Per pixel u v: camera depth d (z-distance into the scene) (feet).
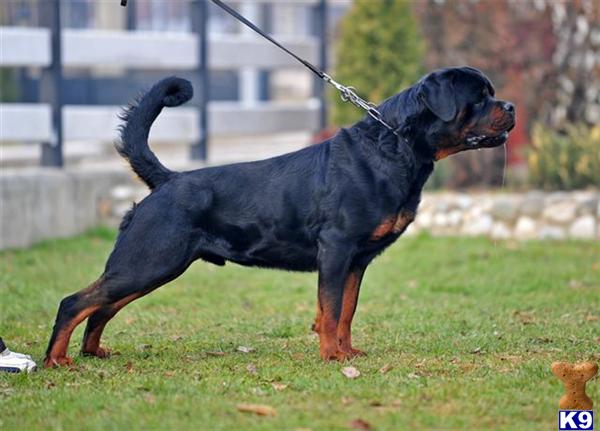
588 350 30.53
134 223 28.73
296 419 22.66
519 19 64.13
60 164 56.85
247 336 33.76
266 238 29.01
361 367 27.89
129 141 29.50
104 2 84.48
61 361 28.63
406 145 28.27
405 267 48.47
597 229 54.39
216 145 83.61
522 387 25.40
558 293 41.60
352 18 62.18
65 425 22.66
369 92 61.77
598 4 62.23
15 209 52.08
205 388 25.54
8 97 83.05
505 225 55.98
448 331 33.96
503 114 28.60
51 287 42.80
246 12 92.94
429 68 65.05
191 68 63.93
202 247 29.12
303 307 39.75
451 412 23.24
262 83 97.86
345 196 28.17
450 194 59.36
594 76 63.72
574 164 59.82
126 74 86.33
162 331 34.83
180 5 92.22
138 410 23.54
